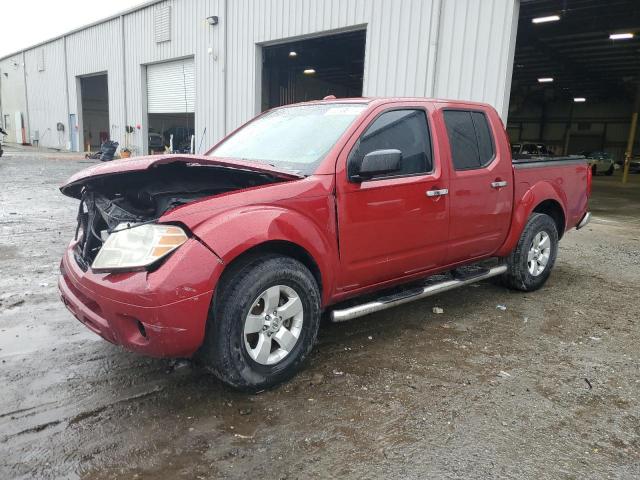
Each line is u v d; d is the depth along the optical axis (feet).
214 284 9.27
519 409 10.20
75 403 9.98
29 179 51.39
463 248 14.74
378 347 13.05
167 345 9.11
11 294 16.22
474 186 14.55
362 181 11.57
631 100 133.59
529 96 140.67
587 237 30.19
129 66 80.28
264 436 9.07
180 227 9.30
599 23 61.62
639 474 8.29
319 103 14.28
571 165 18.95
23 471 7.98
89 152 103.55
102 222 11.51
